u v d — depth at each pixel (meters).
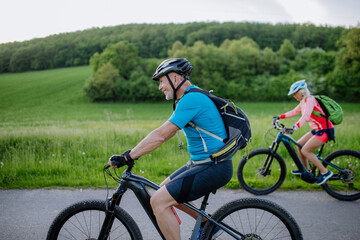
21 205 3.56
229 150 1.92
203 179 1.93
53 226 2.08
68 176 4.71
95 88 64.75
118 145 6.52
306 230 2.95
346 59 62.94
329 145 6.20
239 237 2.05
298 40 83.19
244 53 73.69
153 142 1.89
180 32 94.00
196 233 2.08
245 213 2.14
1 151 6.33
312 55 71.94
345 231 2.93
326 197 3.92
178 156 5.83
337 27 81.19
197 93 1.94
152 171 5.00
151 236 2.84
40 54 85.94
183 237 2.80
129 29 102.38
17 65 83.25
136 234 2.04
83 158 5.72
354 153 3.99
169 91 2.05
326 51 79.19
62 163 5.21
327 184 3.95
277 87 66.75
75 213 2.10
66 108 54.31
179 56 74.88
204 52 73.94
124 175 2.04
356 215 3.33
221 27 90.31
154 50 91.19
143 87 66.62
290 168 4.94
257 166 4.50
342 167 4.02
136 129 8.05
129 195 3.91
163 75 2.04
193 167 2.03
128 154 1.93
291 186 4.29
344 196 3.81
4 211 3.38
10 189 4.14
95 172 4.94
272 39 87.50
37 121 36.41
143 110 55.53
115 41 90.75
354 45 61.59
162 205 1.93
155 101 67.06
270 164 4.23
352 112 46.50
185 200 1.95
